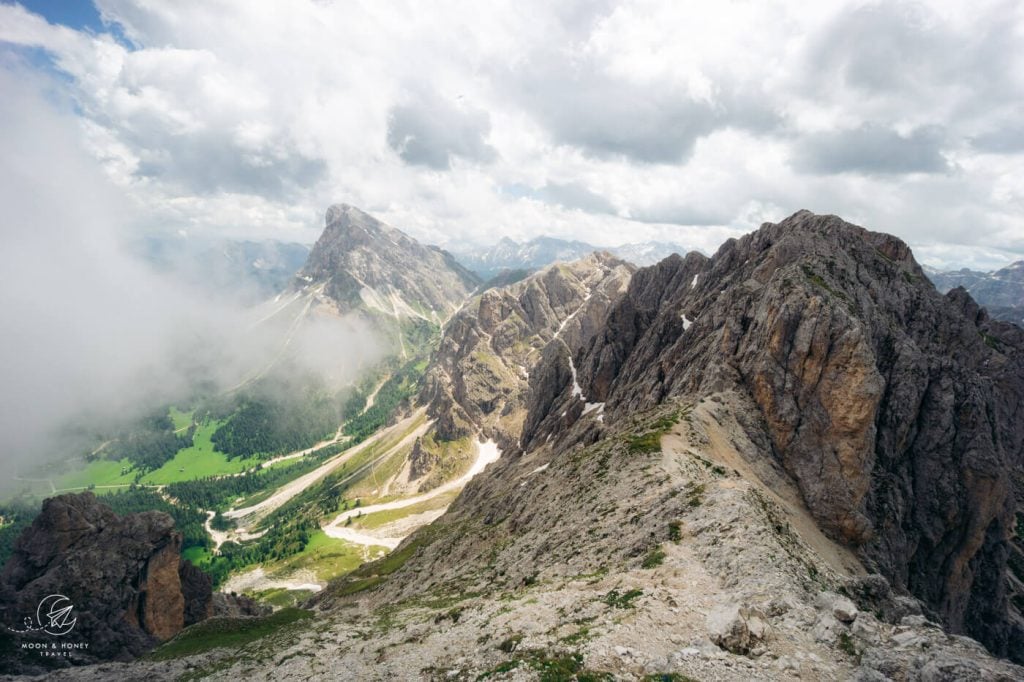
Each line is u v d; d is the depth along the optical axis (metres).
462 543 118.12
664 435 89.75
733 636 33.94
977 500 104.81
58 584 108.62
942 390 111.75
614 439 103.56
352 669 50.34
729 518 54.88
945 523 104.31
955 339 155.88
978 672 28.70
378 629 69.88
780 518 59.97
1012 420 164.75
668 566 48.31
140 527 122.50
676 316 178.75
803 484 94.06
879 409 110.00
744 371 110.44
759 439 98.50
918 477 107.12
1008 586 125.50
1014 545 142.38
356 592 140.00
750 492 63.28
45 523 117.50
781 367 103.69
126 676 77.19
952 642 33.03
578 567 61.34
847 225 156.75
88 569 112.56
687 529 56.31
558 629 40.25
